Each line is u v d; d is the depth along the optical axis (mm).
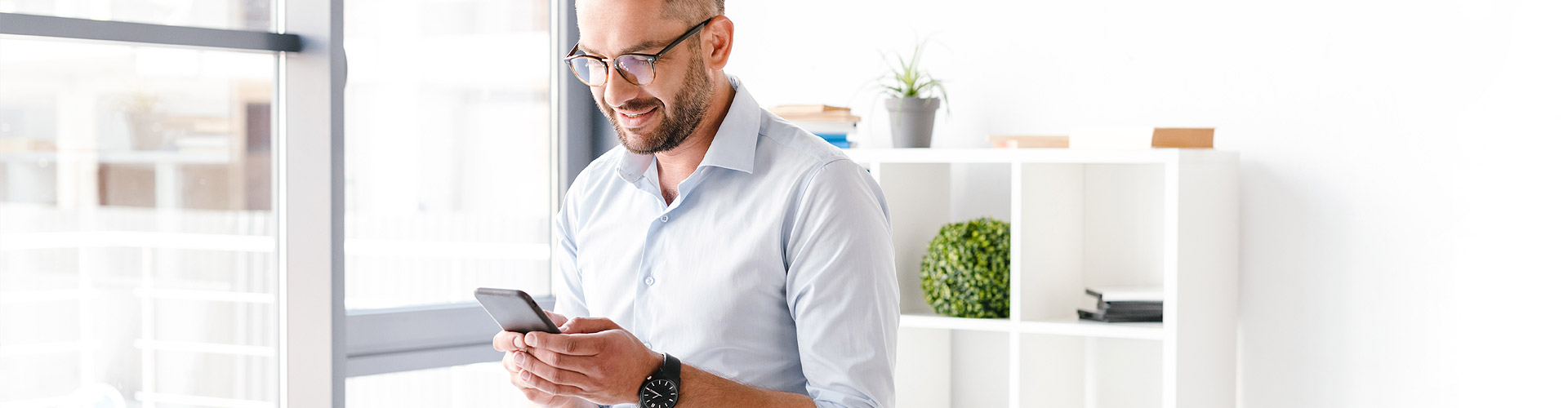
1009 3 2670
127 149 2756
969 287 2428
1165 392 2191
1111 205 2566
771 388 1442
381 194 2881
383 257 2893
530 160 3129
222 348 2832
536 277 3156
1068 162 2307
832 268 1351
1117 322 2312
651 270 1529
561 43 3121
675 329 1484
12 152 2695
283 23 2650
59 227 2768
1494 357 2102
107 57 2717
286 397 2658
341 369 2586
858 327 1340
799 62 3025
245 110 2715
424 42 2920
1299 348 2334
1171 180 2141
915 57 2615
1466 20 2107
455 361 2922
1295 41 2303
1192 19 2424
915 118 2551
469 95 3002
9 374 2766
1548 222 2027
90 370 2846
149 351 2865
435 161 2957
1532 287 2051
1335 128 2264
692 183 1484
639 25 1317
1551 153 2020
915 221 2635
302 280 2588
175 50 2652
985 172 2715
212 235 2795
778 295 1441
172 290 2844
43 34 2238
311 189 2566
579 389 1261
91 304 2830
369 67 2836
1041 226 2414
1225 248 2312
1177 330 2162
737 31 3170
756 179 1463
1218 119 2404
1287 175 2326
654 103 1356
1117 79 2523
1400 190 2195
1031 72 2645
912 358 2678
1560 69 2008
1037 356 2455
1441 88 2139
